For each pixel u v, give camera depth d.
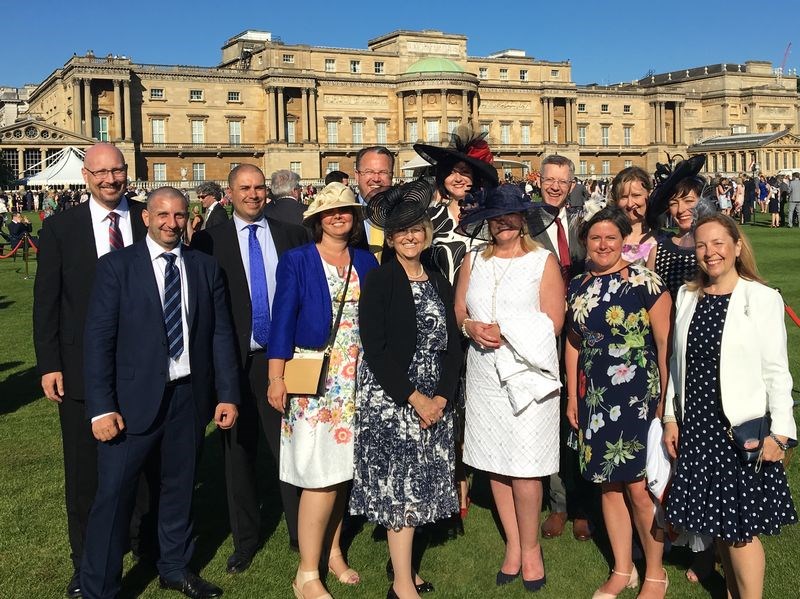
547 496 7.96
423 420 5.65
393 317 5.72
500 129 103.00
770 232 36.94
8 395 12.05
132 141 82.69
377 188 7.68
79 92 80.94
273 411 6.74
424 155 7.05
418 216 5.68
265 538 7.14
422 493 5.63
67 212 6.31
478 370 6.12
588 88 110.31
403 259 5.86
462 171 6.94
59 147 79.25
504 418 5.97
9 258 33.94
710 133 119.94
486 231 6.43
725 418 5.11
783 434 4.93
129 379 5.73
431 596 6.01
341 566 6.38
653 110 114.75
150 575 6.47
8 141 76.88
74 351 6.18
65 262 6.21
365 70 97.81
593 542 6.93
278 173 10.56
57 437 9.99
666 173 7.33
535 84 104.12
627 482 5.84
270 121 89.94
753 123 122.31
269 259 6.95
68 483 6.29
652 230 6.88
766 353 5.02
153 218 5.78
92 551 5.71
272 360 5.87
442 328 5.83
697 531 5.11
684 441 5.27
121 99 83.06
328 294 5.91
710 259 5.16
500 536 7.07
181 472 6.05
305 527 5.94
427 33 101.25
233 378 6.19
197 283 6.01
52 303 6.16
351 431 5.85
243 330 6.73
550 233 7.33
